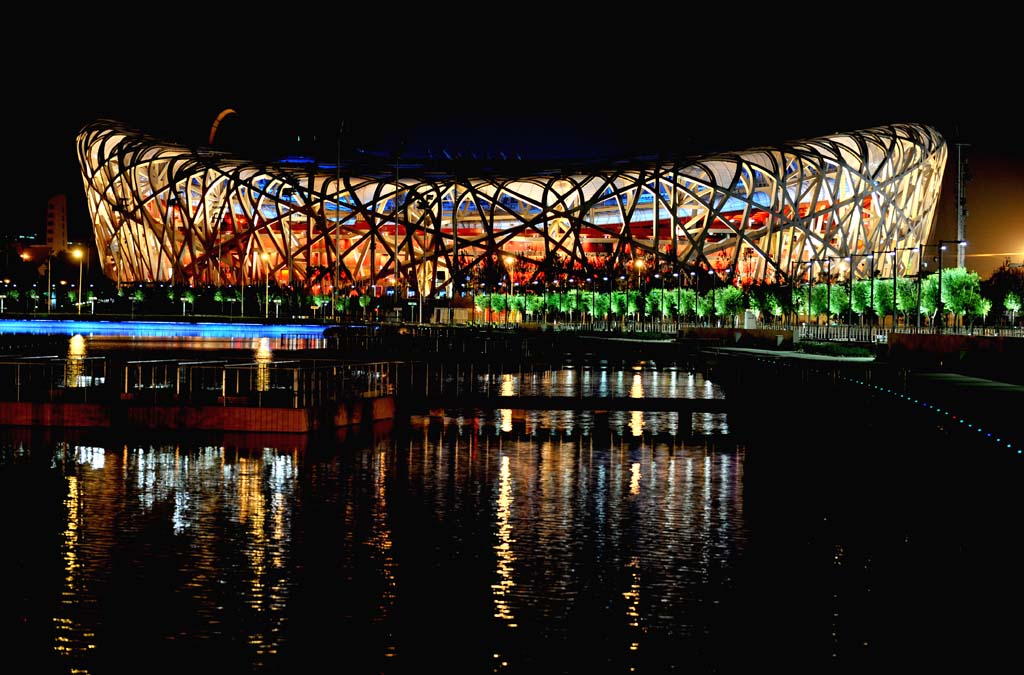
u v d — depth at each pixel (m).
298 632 14.36
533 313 158.75
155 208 170.50
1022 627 14.59
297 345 83.56
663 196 155.75
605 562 18.00
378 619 14.91
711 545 19.22
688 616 15.09
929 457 26.70
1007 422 26.11
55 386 41.91
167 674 12.91
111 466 27.16
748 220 150.38
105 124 171.25
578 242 159.50
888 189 143.88
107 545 18.89
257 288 155.62
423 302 159.25
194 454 29.20
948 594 16.11
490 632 14.39
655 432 35.28
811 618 15.01
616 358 79.44
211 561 17.83
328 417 34.91
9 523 20.61
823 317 120.88
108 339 91.69
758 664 13.30
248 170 165.38
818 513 21.94
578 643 14.01
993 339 41.84
